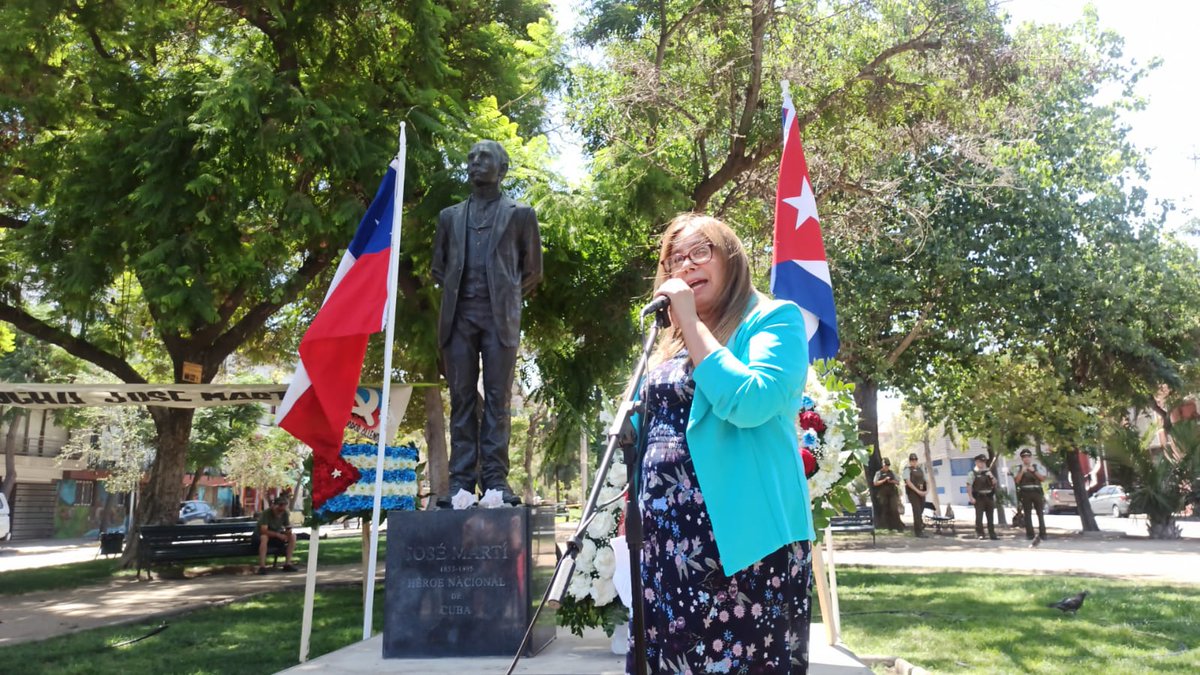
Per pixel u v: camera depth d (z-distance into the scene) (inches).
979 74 577.0
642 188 498.0
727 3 553.6
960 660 254.2
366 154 451.8
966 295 888.9
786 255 257.0
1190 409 949.2
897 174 737.0
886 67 601.6
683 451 94.4
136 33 522.0
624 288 514.6
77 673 276.5
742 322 98.3
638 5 554.9
